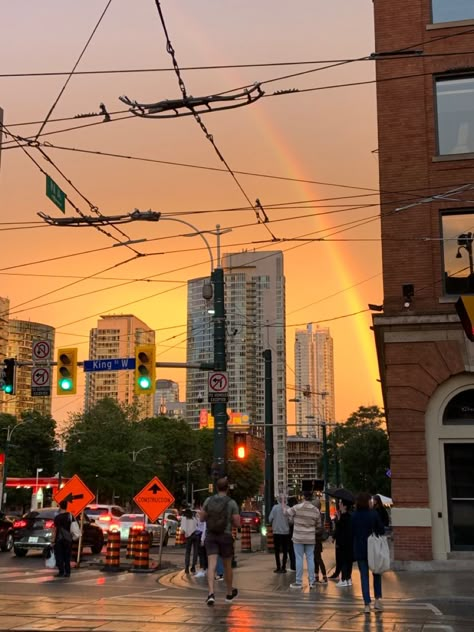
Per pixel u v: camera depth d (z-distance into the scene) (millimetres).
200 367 20453
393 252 18781
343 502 14273
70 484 18062
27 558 23953
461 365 17875
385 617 9820
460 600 11852
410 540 17266
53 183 16875
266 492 31406
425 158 18969
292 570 17094
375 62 19781
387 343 18359
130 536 22844
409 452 17750
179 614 9766
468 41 19141
